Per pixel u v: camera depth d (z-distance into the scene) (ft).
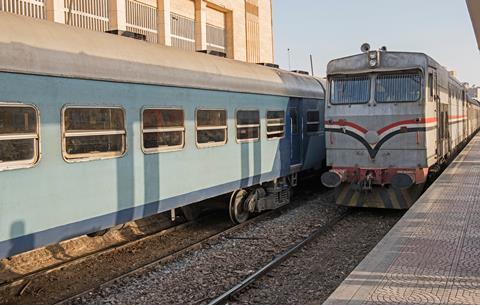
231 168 33.99
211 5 67.26
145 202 26.20
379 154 37.99
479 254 22.40
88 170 22.63
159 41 56.29
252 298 22.25
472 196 36.83
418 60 37.01
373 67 38.17
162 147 27.40
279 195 42.04
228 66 34.24
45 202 20.54
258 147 37.47
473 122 111.55
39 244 20.35
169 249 30.68
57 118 21.02
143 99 25.91
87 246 31.12
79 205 22.18
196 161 30.30
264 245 30.99
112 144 24.03
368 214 39.29
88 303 21.72
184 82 28.71
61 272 25.99
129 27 51.96
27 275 24.63
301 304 21.57
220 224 37.50
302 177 50.34
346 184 39.83
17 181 19.36
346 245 30.58
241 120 35.17
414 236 25.67
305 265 26.84
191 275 25.44
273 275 25.12
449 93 50.44
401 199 37.88
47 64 20.33
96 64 22.79
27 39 19.80
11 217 19.12
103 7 48.03
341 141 39.32
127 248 30.68
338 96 39.58
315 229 34.96
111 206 24.00
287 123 42.19
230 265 27.07
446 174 49.14
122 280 24.40
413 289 18.07
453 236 25.59
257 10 78.69
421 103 36.70
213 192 32.07
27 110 19.74
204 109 30.96
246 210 37.17
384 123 37.78
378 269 20.42
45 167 20.51
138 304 21.71
